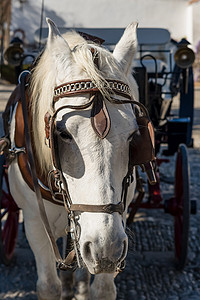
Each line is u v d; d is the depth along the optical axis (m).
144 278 3.14
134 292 2.94
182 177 3.23
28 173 2.14
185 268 3.28
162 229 3.98
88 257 1.59
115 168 1.60
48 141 1.79
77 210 1.61
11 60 3.36
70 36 2.01
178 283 3.07
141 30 3.74
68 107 1.62
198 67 19.27
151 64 3.67
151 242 3.70
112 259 1.54
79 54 1.76
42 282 2.25
